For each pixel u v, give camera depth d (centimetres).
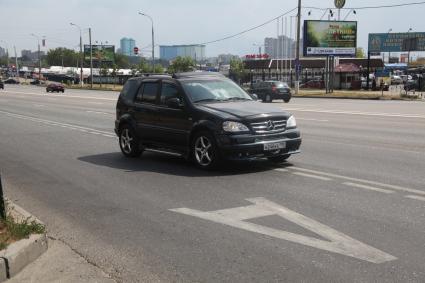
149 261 553
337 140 1481
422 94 4759
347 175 954
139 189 885
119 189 891
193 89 1085
